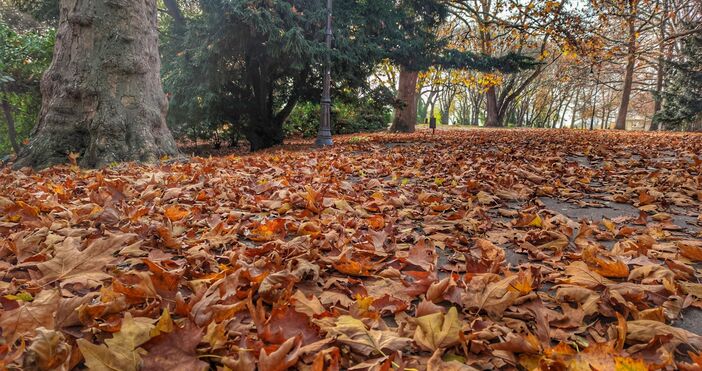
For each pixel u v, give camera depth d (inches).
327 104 497.4
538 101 2097.7
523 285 66.5
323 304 65.3
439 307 59.4
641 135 593.3
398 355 49.8
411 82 828.6
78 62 247.4
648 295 67.1
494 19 862.5
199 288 67.4
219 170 205.3
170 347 47.5
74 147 248.5
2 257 82.1
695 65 847.1
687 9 1034.7
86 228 99.9
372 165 254.4
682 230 112.8
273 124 613.0
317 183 175.2
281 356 46.0
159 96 280.4
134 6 256.1
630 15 713.0
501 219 125.0
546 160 252.8
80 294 66.2
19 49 479.2
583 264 77.0
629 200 148.6
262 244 96.0
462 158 277.3
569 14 710.5
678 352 53.9
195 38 464.4
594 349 48.0
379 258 89.4
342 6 559.8
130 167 219.9
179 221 109.7
